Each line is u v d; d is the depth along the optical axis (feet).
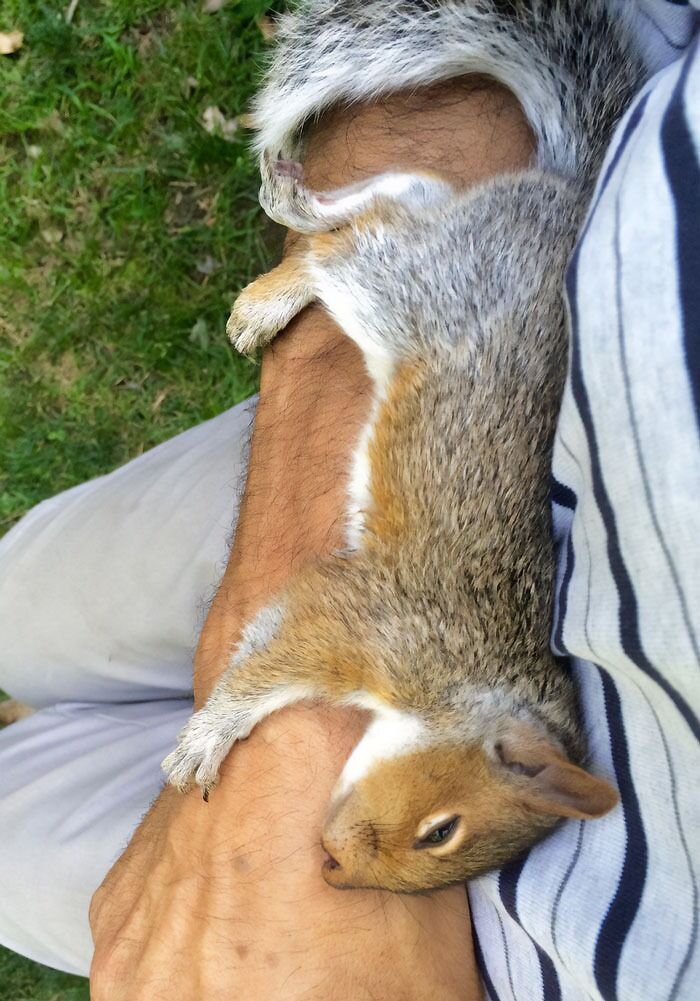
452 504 0.87
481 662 0.85
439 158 0.93
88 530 1.18
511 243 0.91
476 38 0.94
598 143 0.95
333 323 0.94
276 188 0.97
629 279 0.55
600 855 0.67
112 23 1.49
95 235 1.50
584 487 0.63
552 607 0.82
